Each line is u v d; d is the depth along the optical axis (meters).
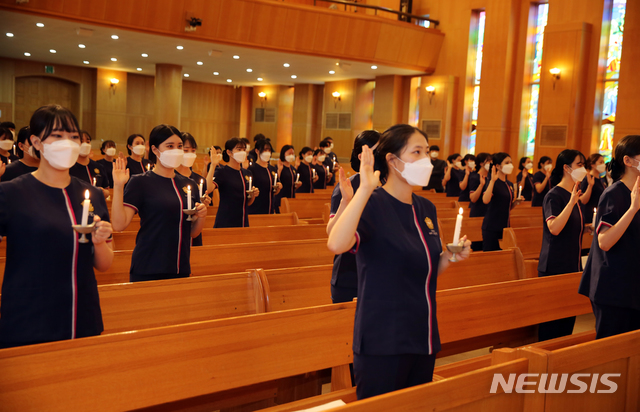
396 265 1.92
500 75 17.17
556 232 3.97
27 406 2.04
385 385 1.93
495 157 6.54
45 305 2.17
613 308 3.14
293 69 19.59
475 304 3.46
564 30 15.55
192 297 3.19
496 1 17.17
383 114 19.98
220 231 5.16
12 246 2.14
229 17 15.15
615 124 14.73
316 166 10.62
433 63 18.62
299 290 3.64
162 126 3.44
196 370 2.42
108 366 2.22
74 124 2.20
